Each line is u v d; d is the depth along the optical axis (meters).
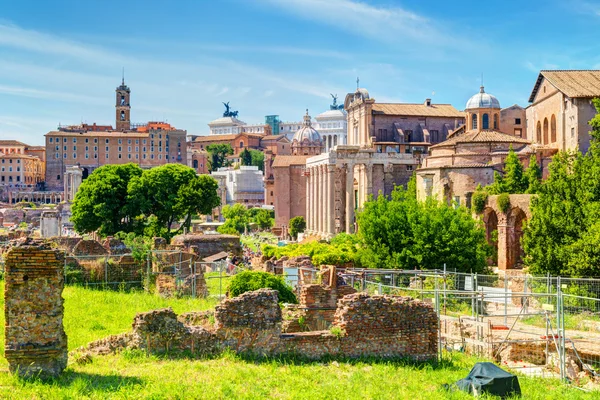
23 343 19.91
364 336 26.09
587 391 25.38
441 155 90.56
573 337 33.19
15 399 18.11
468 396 21.70
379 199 61.38
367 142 132.50
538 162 83.19
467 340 31.97
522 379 26.39
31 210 191.62
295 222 153.62
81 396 18.70
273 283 37.88
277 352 25.12
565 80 86.12
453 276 48.66
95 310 33.84
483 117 103.19
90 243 50.81
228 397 19.64
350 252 71.62
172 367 22.44
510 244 69.19
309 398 20.12
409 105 138.50
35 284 20.00
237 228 161.25
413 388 22.36
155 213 96.50
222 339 24.75
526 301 40.47
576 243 46.00
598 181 49.47
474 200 72.81
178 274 45.56
